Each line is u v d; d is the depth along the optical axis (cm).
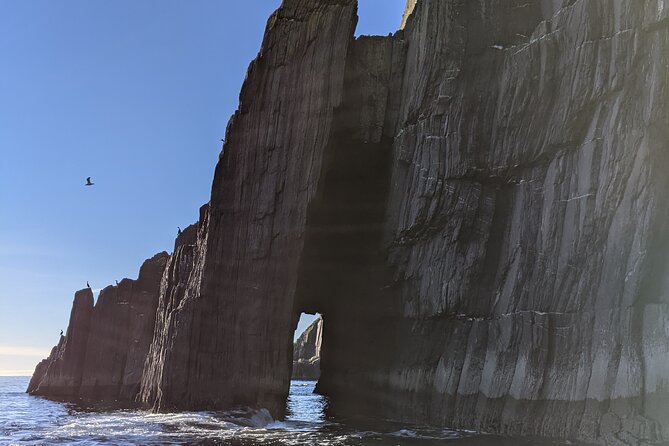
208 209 3684
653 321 2278
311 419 3259
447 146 3088
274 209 3325
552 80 2816
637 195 2403
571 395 2434
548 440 2386
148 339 5878
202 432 2561
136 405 4288
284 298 3203
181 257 4419
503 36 3178
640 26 2525
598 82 2616
